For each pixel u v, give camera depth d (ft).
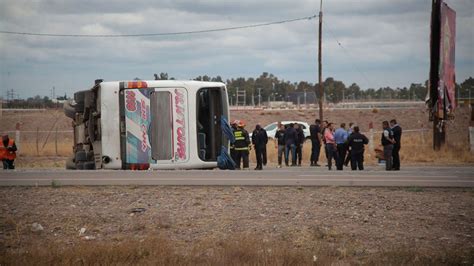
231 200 127.24
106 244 95.86
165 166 171.32
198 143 172.96
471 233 106.73
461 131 465.88
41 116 605.73
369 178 152.87
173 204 124.77
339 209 120.88
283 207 122.11
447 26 316.19
